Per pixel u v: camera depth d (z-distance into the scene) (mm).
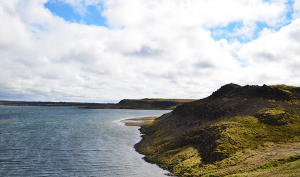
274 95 73562
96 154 57750
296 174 26109
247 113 64750
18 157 52438
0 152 56531
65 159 52188
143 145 69375
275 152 39469
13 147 62750
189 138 60062
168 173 43406
